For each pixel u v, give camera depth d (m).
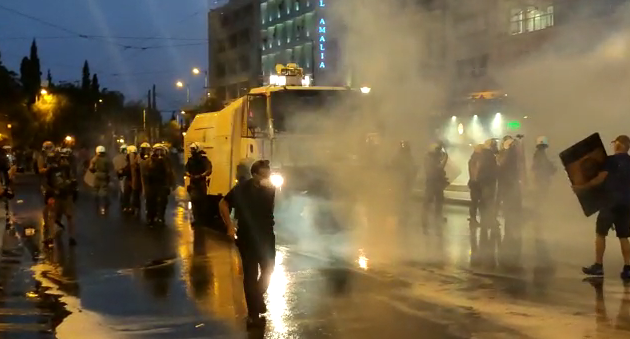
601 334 6.33
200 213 16.05
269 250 7.28
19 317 7.54
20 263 11.03
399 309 7.50
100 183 18.67
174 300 8.30
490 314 7.16
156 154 15.91
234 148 15.47
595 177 9.01
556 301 7.70
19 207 20.84
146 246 12.66
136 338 6.66
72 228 12.99
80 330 6.98
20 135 58.44
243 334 6.72
